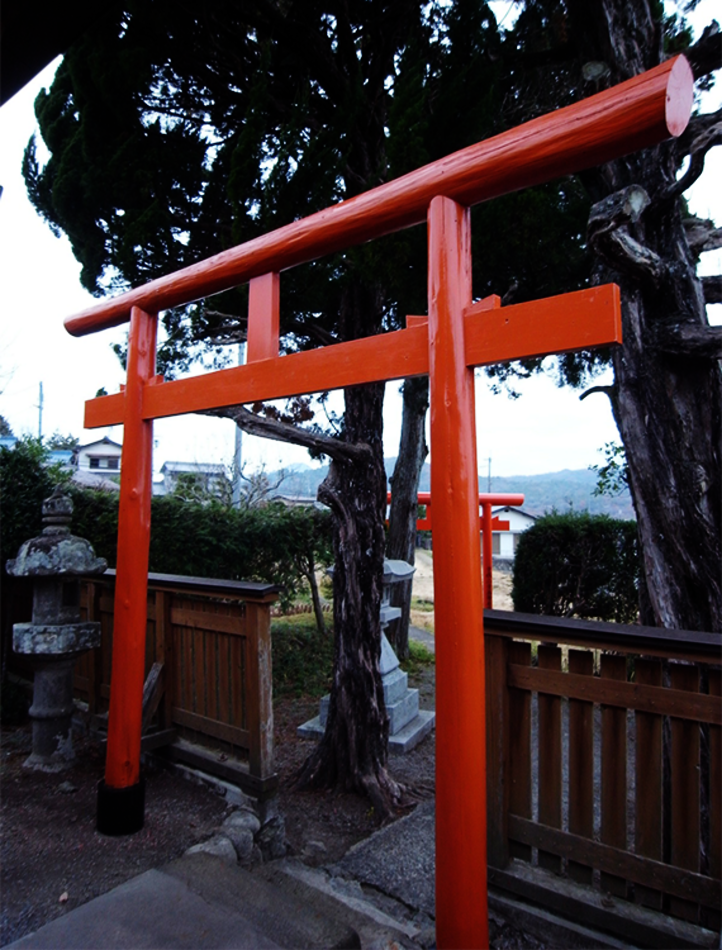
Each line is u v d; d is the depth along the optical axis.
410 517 7.23
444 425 1.60
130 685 2.38
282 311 3.80
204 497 8.15
